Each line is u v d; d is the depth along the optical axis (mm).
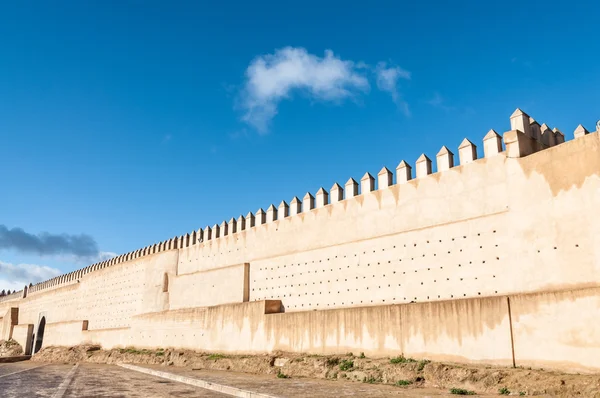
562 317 19125
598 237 19625
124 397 19922
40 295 72938
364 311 26250
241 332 33906
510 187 22938
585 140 20625
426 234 25953
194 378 26016
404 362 23172
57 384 26344
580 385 17219
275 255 34500
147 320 44344
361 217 29422
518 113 23828
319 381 24047
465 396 18391
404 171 27734
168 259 45219
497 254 22922
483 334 21328
